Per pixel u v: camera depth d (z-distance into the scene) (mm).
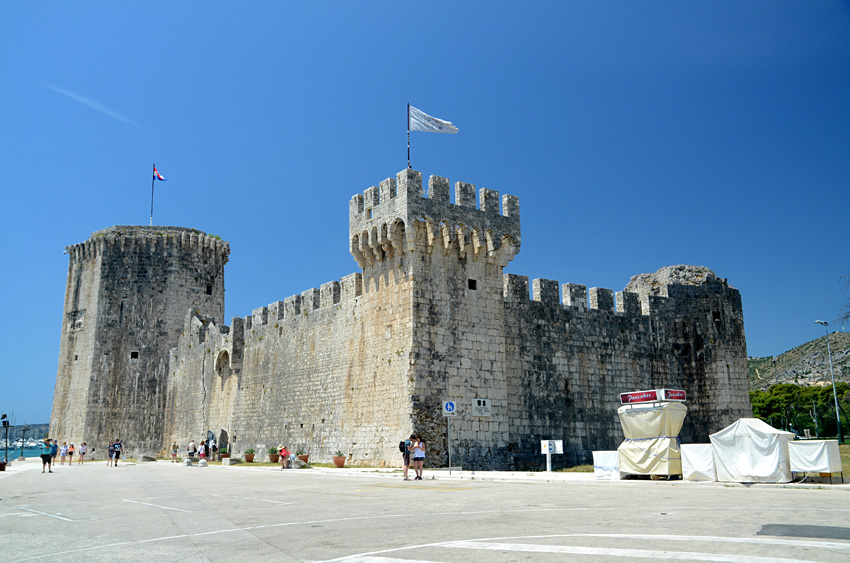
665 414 29562
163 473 46875
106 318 88312
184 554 12977
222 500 24031
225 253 96750
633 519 16625
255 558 12438
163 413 86938
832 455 25016
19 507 22906
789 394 129875
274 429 62281
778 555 11336
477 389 46469
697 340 58625
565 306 54125
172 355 87625
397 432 44531
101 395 86188
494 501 22141
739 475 26625
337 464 47906
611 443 53625
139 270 90250
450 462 43219
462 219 48062
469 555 12219
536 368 51219
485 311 48250
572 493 24844
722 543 12672
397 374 45438
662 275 61875
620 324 56562
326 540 14398
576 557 11680
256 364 67812
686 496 22562
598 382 54188
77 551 13578
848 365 168000
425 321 45250
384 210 47719
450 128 49375
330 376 54500
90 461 82062
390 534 15062
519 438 48969
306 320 59875
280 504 22250
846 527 14484
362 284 51469
